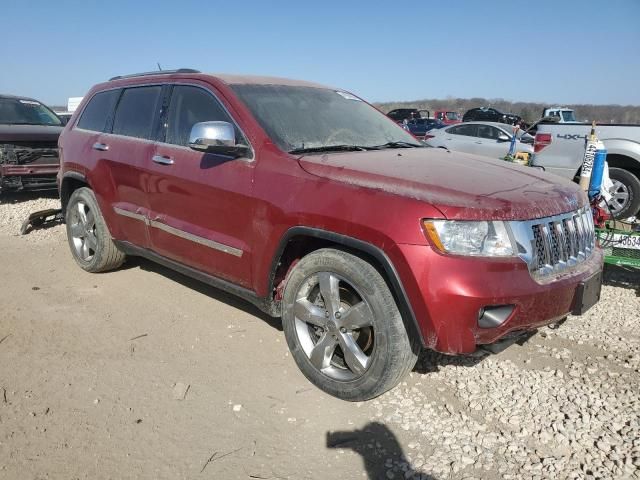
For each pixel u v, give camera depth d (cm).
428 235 262
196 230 379
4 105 974
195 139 336
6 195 990
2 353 363
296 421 292
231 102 370
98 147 478
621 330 412
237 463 260
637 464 257
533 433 283
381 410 302
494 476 251
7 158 860
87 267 521
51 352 366
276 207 318
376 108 470
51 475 250
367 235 277
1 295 471
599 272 320
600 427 288
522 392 321
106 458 262
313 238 318
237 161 350
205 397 314
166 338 389
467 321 259
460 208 263
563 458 264
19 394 314
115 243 482
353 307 295
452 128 1448
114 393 317
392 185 285
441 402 310
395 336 279
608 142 732
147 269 539
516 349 378
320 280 307
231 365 351
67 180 534
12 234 695
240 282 356
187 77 414
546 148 789
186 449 269
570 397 316
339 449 270
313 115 390
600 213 480
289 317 328
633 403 311
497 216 265
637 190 705
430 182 286
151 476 251
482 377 337
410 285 264
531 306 270
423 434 281
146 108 443
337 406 305
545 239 284
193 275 401
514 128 1351
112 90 497
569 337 399
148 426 287
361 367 295
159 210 414
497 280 260
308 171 315
